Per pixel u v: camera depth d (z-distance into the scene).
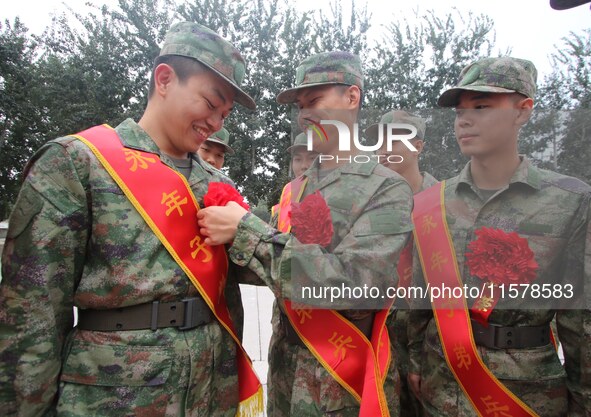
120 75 11.43
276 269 1.32
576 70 6.09
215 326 1.44
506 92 1.39
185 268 1.35
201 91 1.37
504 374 1.48
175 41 1.39
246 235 1.36
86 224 1.26
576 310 1.45
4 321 1.17
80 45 11.82
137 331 1.26
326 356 1.40
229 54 1.42
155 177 1.37
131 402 1.21
